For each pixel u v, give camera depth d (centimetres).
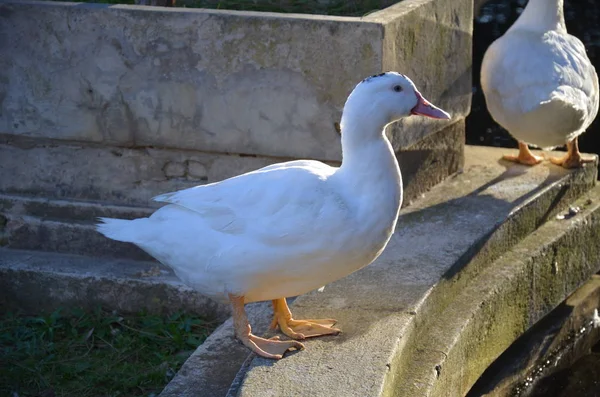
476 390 559
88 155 610
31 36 589
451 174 665
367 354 402
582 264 651
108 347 536
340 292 469
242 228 409
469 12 658
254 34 560
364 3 685
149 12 571
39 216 612
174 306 562
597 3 1018
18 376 498
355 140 409
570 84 618
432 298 474
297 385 377
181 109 583
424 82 611
